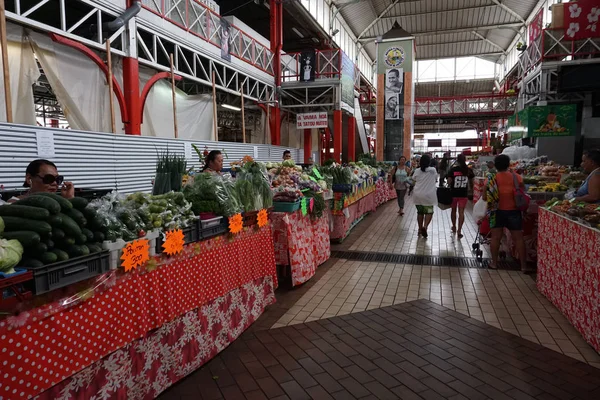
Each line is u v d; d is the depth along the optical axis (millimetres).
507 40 29703
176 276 2467
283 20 17797
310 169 6422
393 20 26734
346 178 7055
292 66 17328
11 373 1498
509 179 4891
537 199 5379
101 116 6961
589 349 2938
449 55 34250
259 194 3721
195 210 2936
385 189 13664
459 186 7020
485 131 36344
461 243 6750
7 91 4895
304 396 2373
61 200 1781
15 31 5539
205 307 2787
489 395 2373
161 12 8180
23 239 1564
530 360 2789
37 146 5176
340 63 13969
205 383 2523
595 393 2387
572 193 4402
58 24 8289
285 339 3156
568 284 3385
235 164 5570
